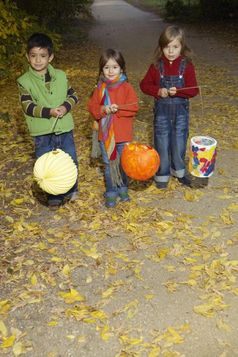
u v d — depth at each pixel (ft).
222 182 17.37
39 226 14.79
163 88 15.33
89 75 39.86
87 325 10.71
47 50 14.35
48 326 10.72
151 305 11.25
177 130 16.24
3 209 15.97
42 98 14.79
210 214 15.19
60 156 13.57
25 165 19.60
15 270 12.68
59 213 15.51
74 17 77.51
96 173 18.48
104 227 14.56
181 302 11.32
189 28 68.54
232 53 48.83
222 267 12.46
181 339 10.23
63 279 12.26
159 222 14.67
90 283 12.10
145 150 13.84
